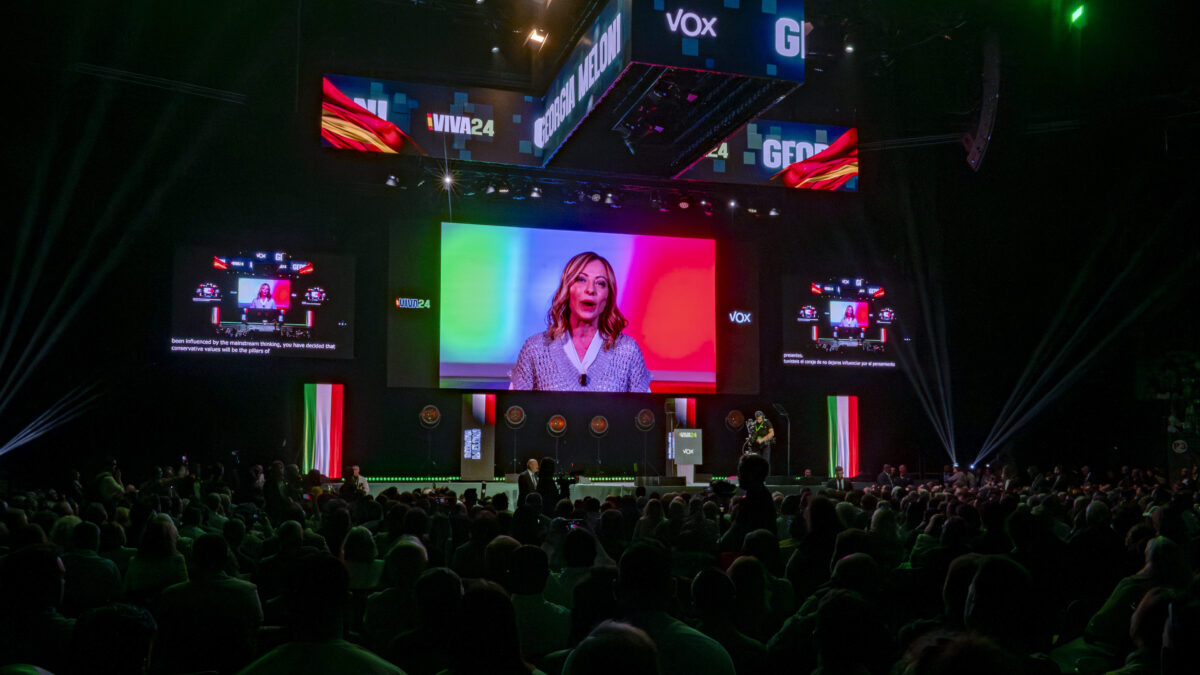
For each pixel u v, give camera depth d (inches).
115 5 652.1
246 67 703.7
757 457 243.6
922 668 65.7
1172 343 713.0
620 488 672.4
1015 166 759.1
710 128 471.5
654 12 362.9
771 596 182.9
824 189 772.6
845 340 804.6
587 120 450.3
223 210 716.0
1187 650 84.8
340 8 734.5
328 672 101.3
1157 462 721.0
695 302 778.8
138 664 87.0
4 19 612.7
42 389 657.0
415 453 767.1
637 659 72.0
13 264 643.5
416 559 157.6
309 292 711.7
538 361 746.8
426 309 733.3
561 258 761.6
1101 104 695.7
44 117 644.1
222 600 145.6
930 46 737.6
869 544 175.6
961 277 811.4
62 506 291.9
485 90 728.3
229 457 706.8
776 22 376.8
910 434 842.8
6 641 123.8
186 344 682.8
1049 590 196.4
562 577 183.5
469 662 92.2
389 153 705.6
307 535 223.8
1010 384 797.9
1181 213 703.1
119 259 684.7
